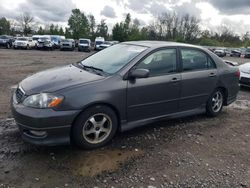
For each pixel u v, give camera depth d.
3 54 22.70
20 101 3.70
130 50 4.64
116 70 4.16
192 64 5.07
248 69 8.85
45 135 3.53
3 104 5.88
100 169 3.44
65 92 3.61
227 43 86.75
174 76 4.69
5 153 3.68
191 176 3.42
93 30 86.50
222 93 5.71
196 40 84.25
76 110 3.63
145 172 3.43
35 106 3.51
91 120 3.84
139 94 4.25
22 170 3.32
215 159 3.89
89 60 4.91
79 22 82.38
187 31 84.88
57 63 17.03
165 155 3.89
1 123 4.71
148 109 4.44
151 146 4.14
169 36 84.62
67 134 3.66
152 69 4.46
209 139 4.56
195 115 5.68
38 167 3.40
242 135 4.83
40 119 3.44
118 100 4.01
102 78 3.96
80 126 3.73
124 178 3.28
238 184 3.31
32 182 3.11
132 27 77.56
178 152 4.01
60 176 3.25
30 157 3.62
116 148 4.02
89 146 3.88
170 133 4.67
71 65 4.84
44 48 35.72
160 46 4.65
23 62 16.38
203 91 5.23
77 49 42.38
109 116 3.99
